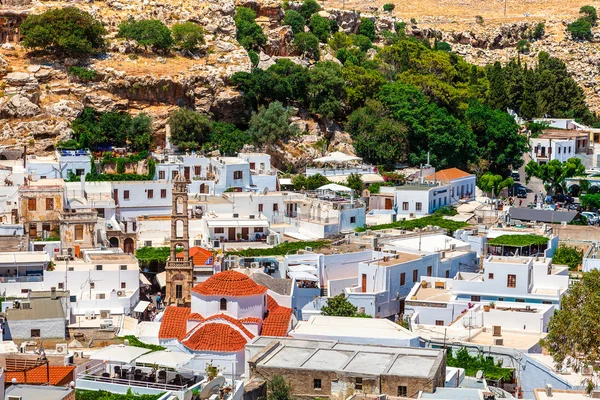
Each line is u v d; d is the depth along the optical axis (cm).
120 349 16575
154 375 15962
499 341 18638
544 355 17812
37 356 16350
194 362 18725
